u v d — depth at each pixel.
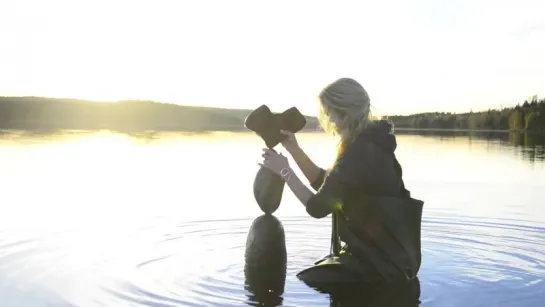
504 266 4.26
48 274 3.93
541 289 3.70
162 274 3.96
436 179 10.02
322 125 4.24
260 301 3.42
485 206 6.94
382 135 3.99
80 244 4.80
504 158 15.16
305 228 5.61
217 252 4.62
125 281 3.79
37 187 8.31
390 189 3.98
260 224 4.37
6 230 5.34
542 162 13.80
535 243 5.00
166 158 13.82
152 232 5.33
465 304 3.41
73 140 19.98
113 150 15.95
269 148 4.44
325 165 11.65
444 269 4.18
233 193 7.99
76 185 8.62
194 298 3.46
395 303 3.43
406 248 3.90
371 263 3.87
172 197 7.56
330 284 3.81
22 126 32.59
